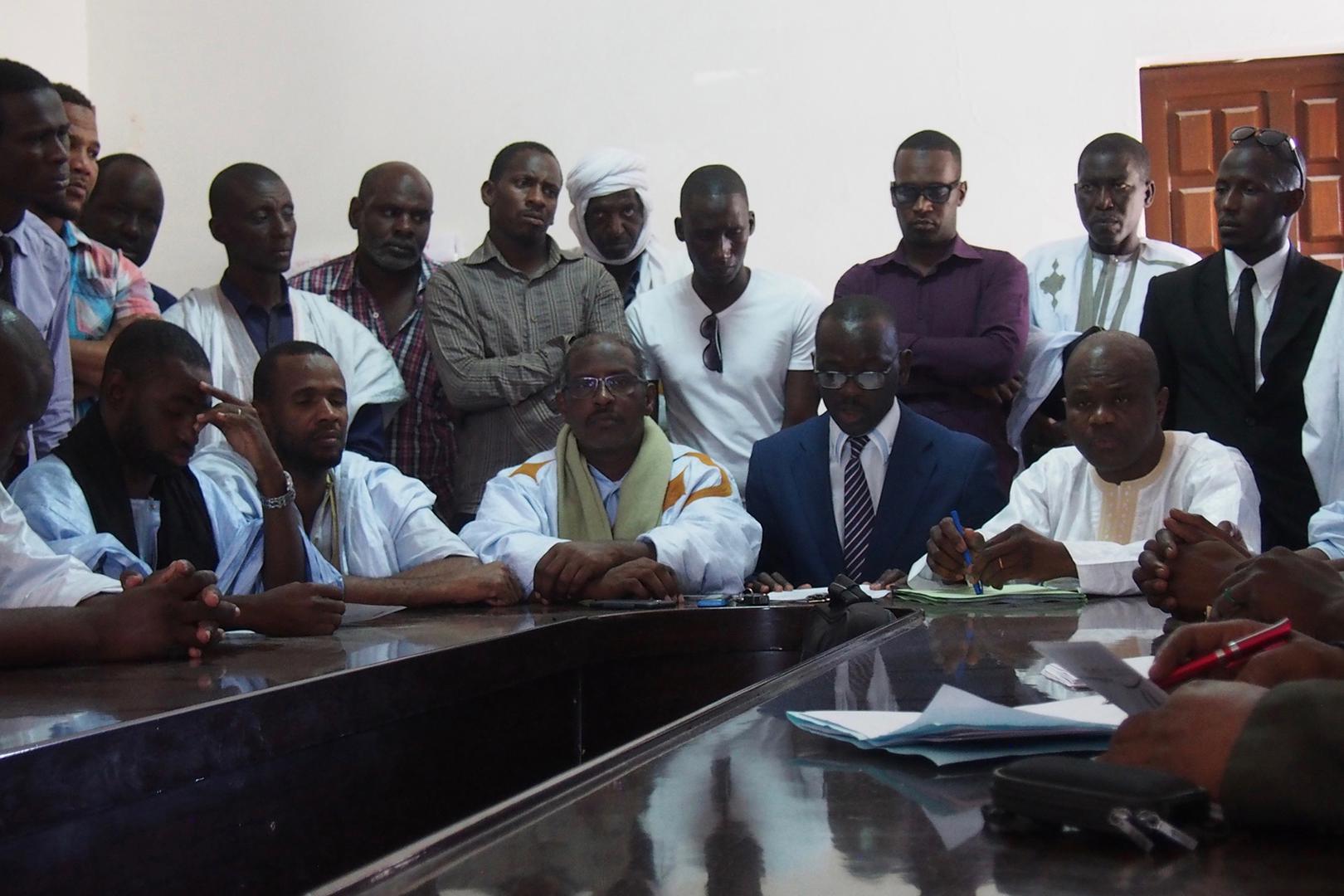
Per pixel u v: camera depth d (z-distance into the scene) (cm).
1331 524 255
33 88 276
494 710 173
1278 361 318
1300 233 503
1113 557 243
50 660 153
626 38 533
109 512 223
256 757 122
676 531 277
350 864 137
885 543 301
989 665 133
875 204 521
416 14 543
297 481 275
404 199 378
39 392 183
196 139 554
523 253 358
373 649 166
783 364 360
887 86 519
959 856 60
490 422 342
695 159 531
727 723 100
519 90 539
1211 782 64
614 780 80
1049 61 510
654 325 363
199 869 114
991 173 514
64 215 319
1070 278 394
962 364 342
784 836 65
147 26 555
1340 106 498
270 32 550
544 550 269
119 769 104
